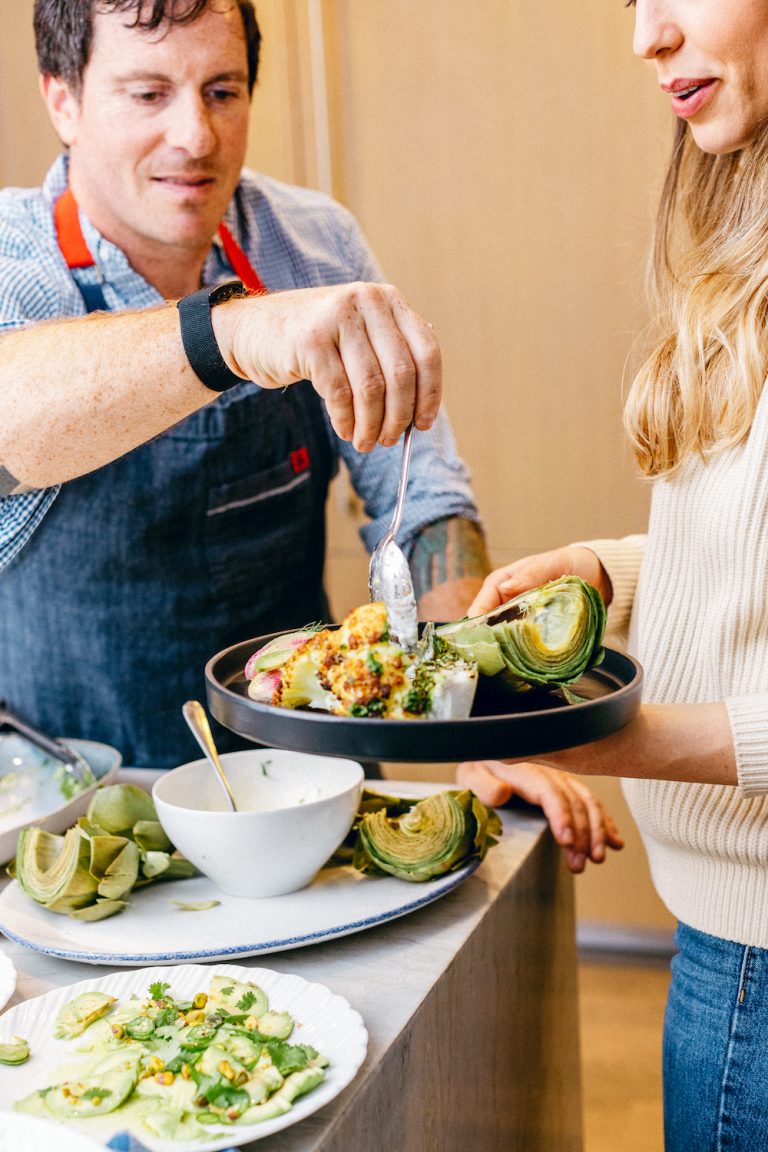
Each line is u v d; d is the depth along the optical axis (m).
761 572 0.89
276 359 0.83
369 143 2.15
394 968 0.81
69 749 1.10
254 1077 0.65
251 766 0.99
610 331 2.11
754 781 0.80
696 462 0.95
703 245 1.02
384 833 0.92
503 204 2.12
